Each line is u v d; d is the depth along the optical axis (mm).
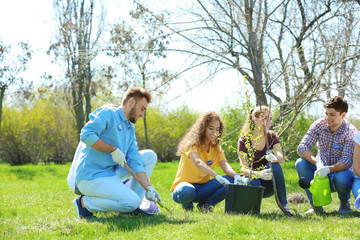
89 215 4043
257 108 4430
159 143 23859
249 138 4156
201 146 4449
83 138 3730
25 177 13734
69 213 4582
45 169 17141
